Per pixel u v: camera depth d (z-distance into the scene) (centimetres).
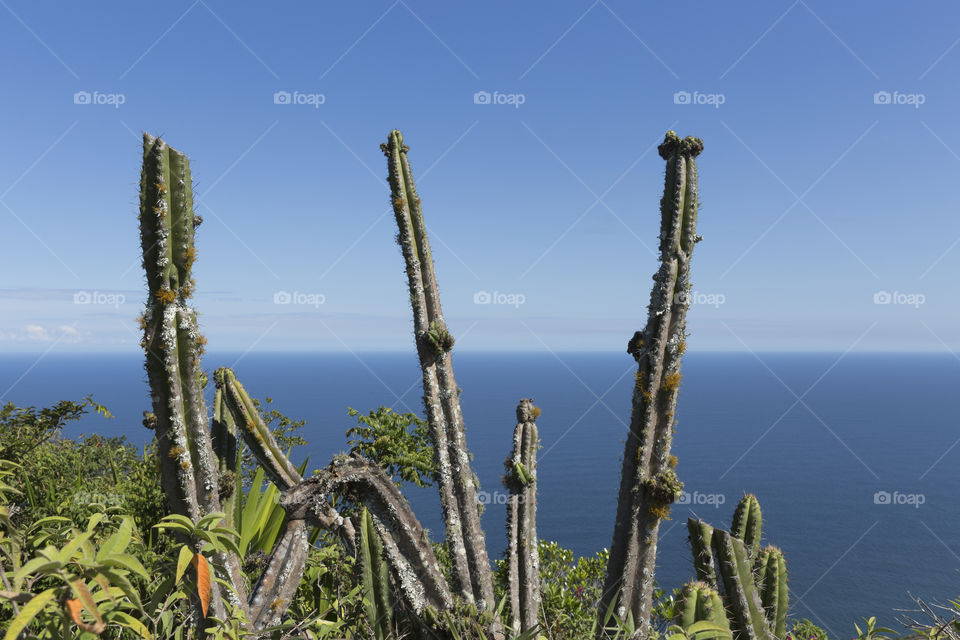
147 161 368
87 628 144
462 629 347
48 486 553
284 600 374
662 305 417
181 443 375
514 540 439
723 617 345
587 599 455
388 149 496
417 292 478
